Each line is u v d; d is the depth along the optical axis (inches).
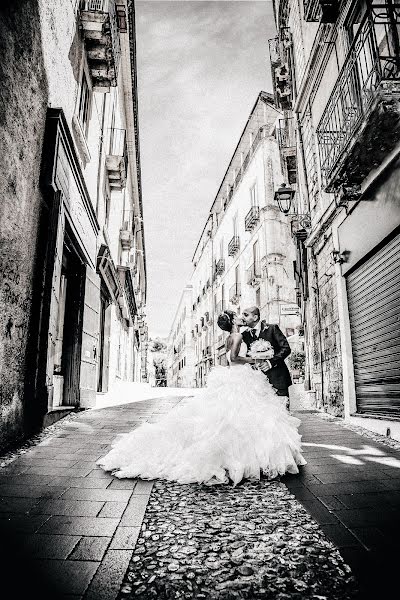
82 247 304.3
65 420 241.3
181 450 135.7
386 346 233.5
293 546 81.9
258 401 146.9
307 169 435.2
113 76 354.6
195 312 1749.5
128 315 784.3
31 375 191.8
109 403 370.0
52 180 203.2
